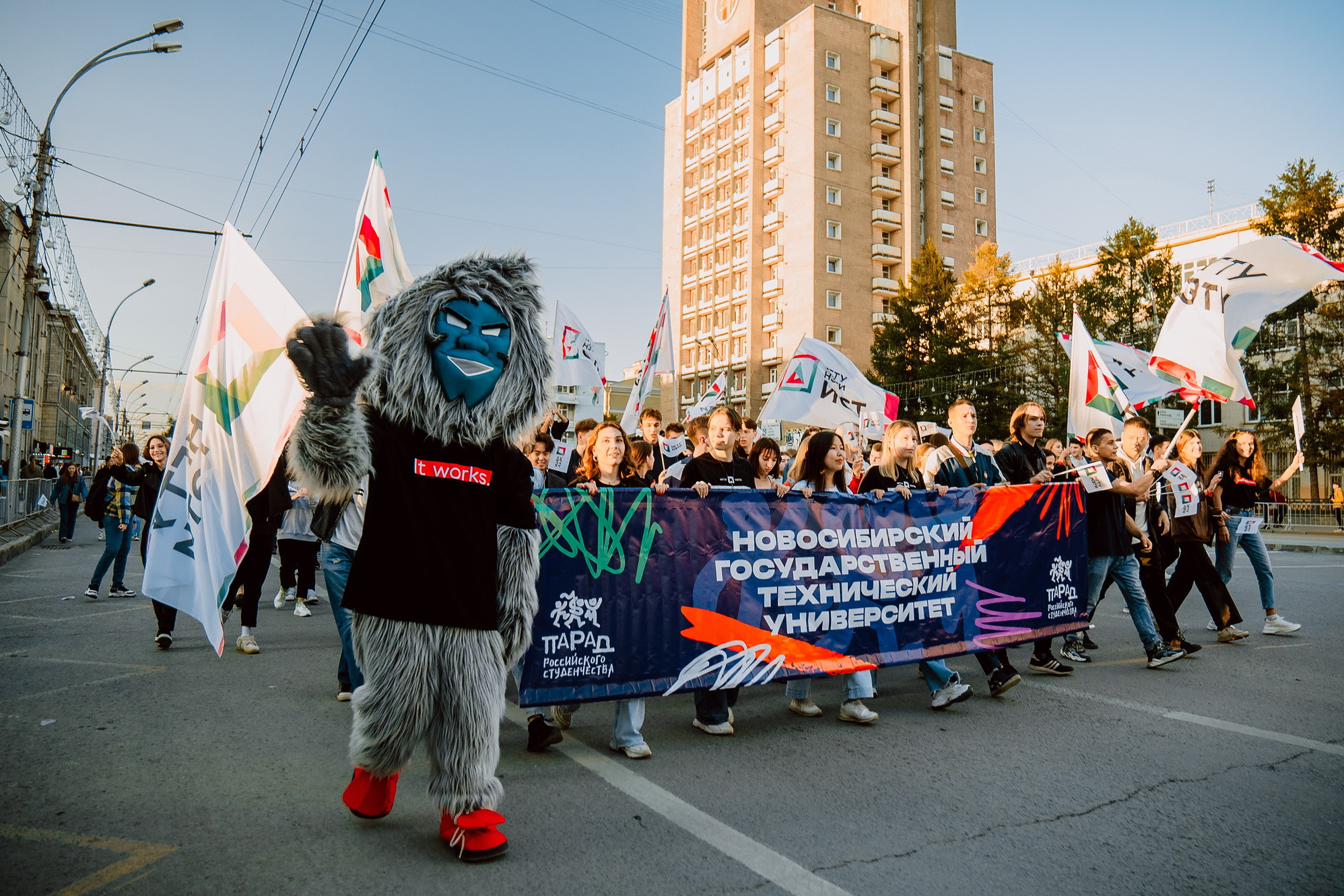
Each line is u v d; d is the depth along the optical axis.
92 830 3.19
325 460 2.74
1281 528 26.05
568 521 4.36
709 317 59.22
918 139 53.44
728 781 3.89
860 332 51.62
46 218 17.58
